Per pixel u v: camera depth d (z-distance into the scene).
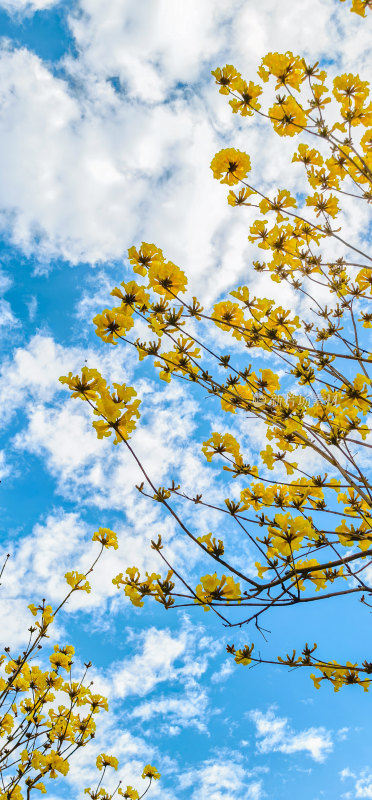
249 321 2.40
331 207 3.00
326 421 2.29
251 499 2.35
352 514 2.45
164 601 1.78
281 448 2.39
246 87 2.57
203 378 2.12
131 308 2.03
